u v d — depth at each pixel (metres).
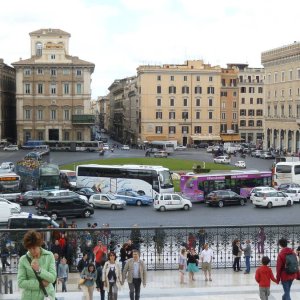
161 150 150.12
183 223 57.25
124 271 22.25
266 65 170.50
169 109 190.50
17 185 73.38
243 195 75.44
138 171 74.81
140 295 23.12
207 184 73.75
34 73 172.00
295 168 82.12
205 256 30.78
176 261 35.12
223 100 197.88
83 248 32.72
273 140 166.12
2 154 149.50
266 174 76.81
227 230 42.34
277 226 34.94
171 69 189.25
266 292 21.03
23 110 172.88
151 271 32.94
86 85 172.75
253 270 33.69
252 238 38.31
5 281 25.33
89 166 78.38
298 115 151.38
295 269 20.06
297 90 151.50
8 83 189.00
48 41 187.62
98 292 25.09
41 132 173.62
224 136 194.12
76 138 174.75
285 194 70.69
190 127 191.75
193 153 161.75
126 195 72.25
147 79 189.12
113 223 57.47
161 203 66.50
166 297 22.78
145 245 36.03
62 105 173.00
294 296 22.73
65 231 32.56
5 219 53.44
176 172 98.56
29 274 11.27
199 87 191.25
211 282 30.39
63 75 172.25
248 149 170.25
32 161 81.12
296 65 151.75
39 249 11.34
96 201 68.88
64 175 83.00
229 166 114.19
